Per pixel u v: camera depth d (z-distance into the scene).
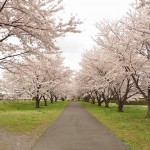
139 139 10.30
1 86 31.14
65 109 34.00
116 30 20.98
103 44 21.91
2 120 17.88
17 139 10.33
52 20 10.32
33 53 12.46
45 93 35.47
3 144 9.27
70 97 104.06
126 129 13.34
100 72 31.33
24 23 10.00
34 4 9.05
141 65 19.38
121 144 9.15
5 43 12.51
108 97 38.84
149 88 21.05
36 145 8.98
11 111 28.20
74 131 12.52
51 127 14.20
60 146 8.76
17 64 13.90
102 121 17.50
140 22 15.55
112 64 24.00
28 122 16.73
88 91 49.94
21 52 12.81
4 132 12.35
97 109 33.41
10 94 31.88
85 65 36.16
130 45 18.22
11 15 9.88
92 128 13.70
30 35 10.95
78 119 19.09
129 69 20.45
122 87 29.34
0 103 37.91
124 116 21.75
